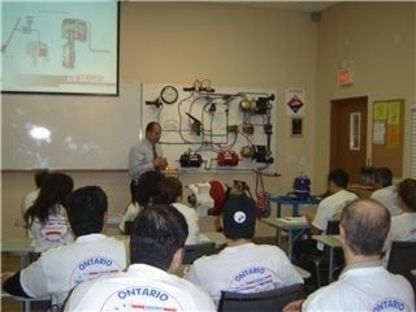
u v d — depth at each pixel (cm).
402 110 551
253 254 212
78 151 609
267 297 197
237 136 681
